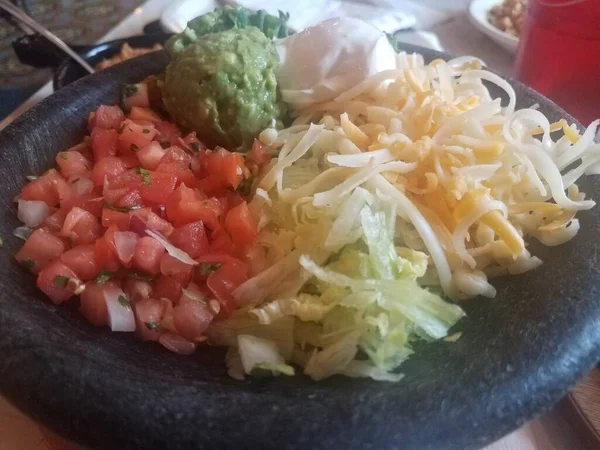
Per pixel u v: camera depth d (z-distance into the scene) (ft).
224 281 2.64
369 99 3.41
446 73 3.44
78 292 2.51
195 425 1.86
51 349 2.07
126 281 2.70
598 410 2.75
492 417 1.93
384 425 1.87
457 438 1.87
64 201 2.96
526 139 3.10
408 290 2.47
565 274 2.44
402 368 2.28
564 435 2.74
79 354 2.10
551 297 2.34
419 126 3.01
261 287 2.62
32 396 1.95
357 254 2.56
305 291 2.61
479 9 5.88
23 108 4.79
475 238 2.76
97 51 4.90
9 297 2.35
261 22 4.13
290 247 2.74
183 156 3.23
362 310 2.39
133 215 2.74
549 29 4.28
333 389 2.14
